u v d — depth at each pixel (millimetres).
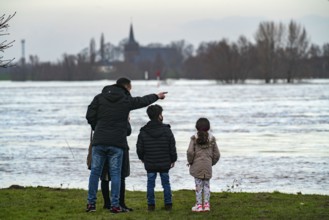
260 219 21953
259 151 52875
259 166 43531
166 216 22594
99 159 23062
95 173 23234
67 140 64188
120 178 23234
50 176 40219
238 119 90750
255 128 75875
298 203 25250
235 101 144000
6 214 23422
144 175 39656
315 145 57188
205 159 23312
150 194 23688
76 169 43219
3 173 41688
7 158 49594
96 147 22906
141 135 23453
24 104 144000
